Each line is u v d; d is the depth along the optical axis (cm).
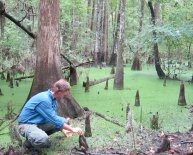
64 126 543
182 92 876
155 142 607
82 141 569
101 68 1664
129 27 2164
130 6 2481
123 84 1108
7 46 1258
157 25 1242
